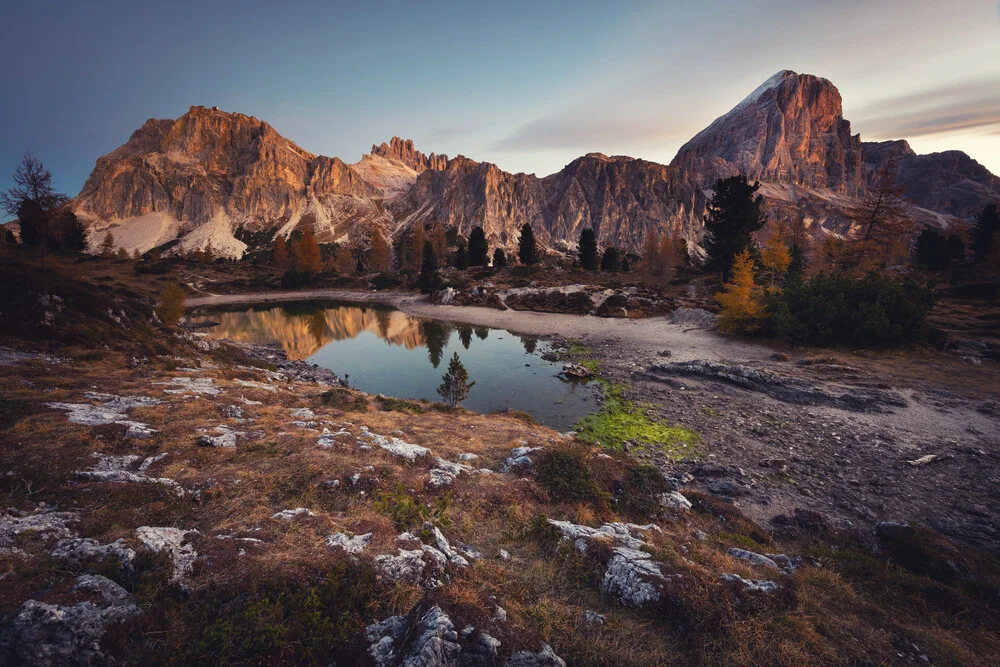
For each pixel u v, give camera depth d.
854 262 59.56
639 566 7.36
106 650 4.39
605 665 5.40
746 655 5.60
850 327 35.28
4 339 20.03
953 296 51.56
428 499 10.20
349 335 54.59
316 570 5.99
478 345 46.44
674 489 14.38
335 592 5.73
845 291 36.59
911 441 19.88
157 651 4.53
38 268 27.70
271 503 8.79
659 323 53.22
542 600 6.64
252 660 4.61
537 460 13.41
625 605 6.77
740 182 62.28
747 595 6.77
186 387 18.19
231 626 4.80
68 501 7.31
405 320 65.94
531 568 7.77
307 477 10.07
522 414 23.47
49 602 4.49
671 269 98.00
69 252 109.00
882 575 8.58
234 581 5.56
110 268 106.12
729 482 16.58
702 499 13.82
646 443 21.03
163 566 5.58
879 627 6.69
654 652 5.71
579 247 107.69
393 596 5.82
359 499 9.47
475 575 7.21
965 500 15.38
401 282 103.06
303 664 4.78
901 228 56.25
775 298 40.03
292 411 16.94
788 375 28.70
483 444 15.84
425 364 38.47
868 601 7.53
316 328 60.09
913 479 16.88
